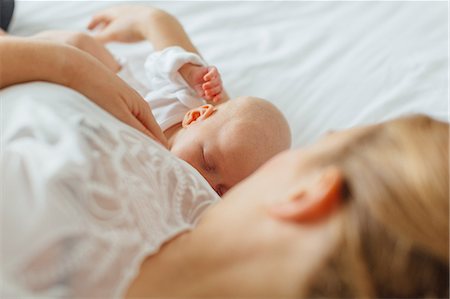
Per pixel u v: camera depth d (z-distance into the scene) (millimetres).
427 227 460
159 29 1196
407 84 1158
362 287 452
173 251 559
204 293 503
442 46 1230
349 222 466
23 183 529
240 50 1271
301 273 464
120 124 667
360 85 1173
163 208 627
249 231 504
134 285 539
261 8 1369
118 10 1271
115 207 561
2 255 500
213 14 1363
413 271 458
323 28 1310
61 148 552
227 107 1045
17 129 575
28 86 656
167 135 1052
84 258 517
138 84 1163
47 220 505
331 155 518
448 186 473
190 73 1093
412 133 509
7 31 1272
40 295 497
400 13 1324
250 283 484
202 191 703
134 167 623
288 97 1173
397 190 467
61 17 1349
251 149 1009
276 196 513
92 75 729
